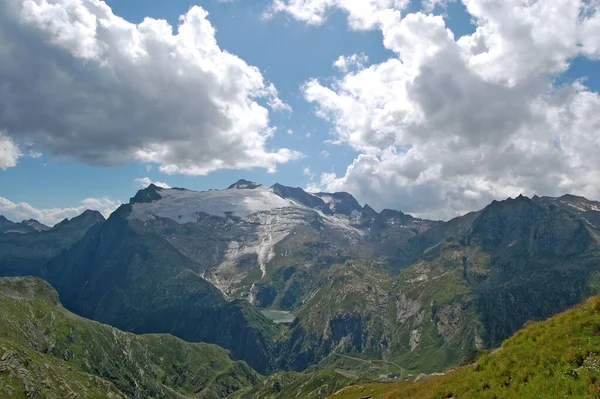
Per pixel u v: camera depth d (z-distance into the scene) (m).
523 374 33.81
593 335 33.16
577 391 28.69
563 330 35.91
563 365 31.89
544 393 30.36
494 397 33.97
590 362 30.66
